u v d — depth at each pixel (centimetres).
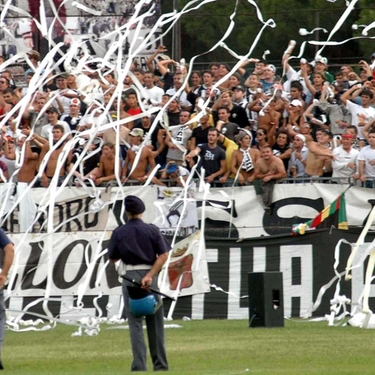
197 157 4512
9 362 2795
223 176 4469
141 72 4997
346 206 4291
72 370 2580
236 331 3566
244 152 4472
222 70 5038
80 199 4388
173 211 4356
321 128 4669
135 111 4709
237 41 6431
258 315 3716
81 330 3622
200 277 4225
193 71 5425
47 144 4516
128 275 2488
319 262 4188
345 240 3944
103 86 4844
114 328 3825
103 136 4541
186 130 4578
